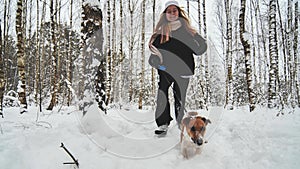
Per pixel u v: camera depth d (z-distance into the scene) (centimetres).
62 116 547
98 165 275
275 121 477
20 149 303
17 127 418
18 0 679
